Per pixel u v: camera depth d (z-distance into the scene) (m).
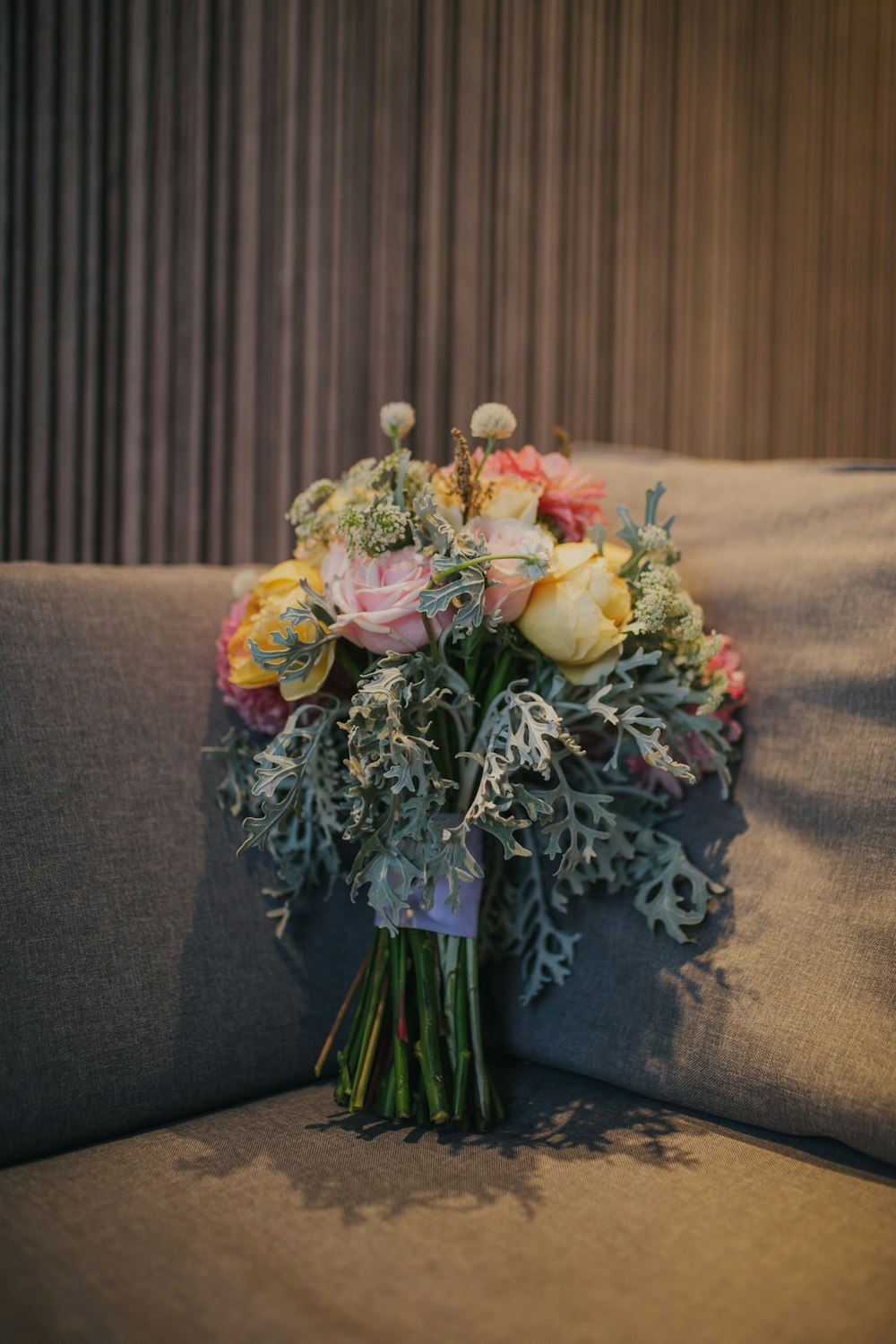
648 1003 0.71
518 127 1.32
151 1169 0.60
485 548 0.62
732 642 0.80
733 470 0.89
